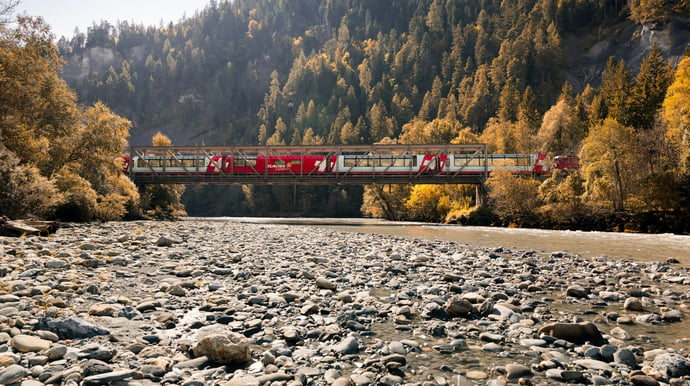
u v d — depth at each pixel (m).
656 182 30.19
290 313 5.09
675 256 13.13
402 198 61.44
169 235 15.99
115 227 21.39
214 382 3.04
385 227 34.69
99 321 4.41
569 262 10.91
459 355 3.79
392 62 169.00
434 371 3.39
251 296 5.75
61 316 4.43
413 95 146.12
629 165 34.19
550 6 157.25
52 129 26.45
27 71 24.16
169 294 5.83
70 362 3.18
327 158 49.28
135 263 8.36
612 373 3.32
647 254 13.79
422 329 4.61
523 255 12.45
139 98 197.88
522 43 130.12
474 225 41.66
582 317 5.23
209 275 7.51
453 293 6.39
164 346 3.75
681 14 128.25
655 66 72.94
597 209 33.91
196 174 50.72
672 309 5.70
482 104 111.50
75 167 28.66
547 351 3.85
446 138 74.88
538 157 46.41
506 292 6.59
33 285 5.79
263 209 104.19
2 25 23.30
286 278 7.37
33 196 20.19
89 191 26.88
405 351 3.85
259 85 197.88
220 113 186.00
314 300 5.73
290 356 3.68
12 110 23.77
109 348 3.62
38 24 24.59
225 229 23.53
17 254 8.47
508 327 4.70
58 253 8.73
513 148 61.59
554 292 6.84
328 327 4.42
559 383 3.14
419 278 7.78
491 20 162.38
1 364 3.05
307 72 165.25
